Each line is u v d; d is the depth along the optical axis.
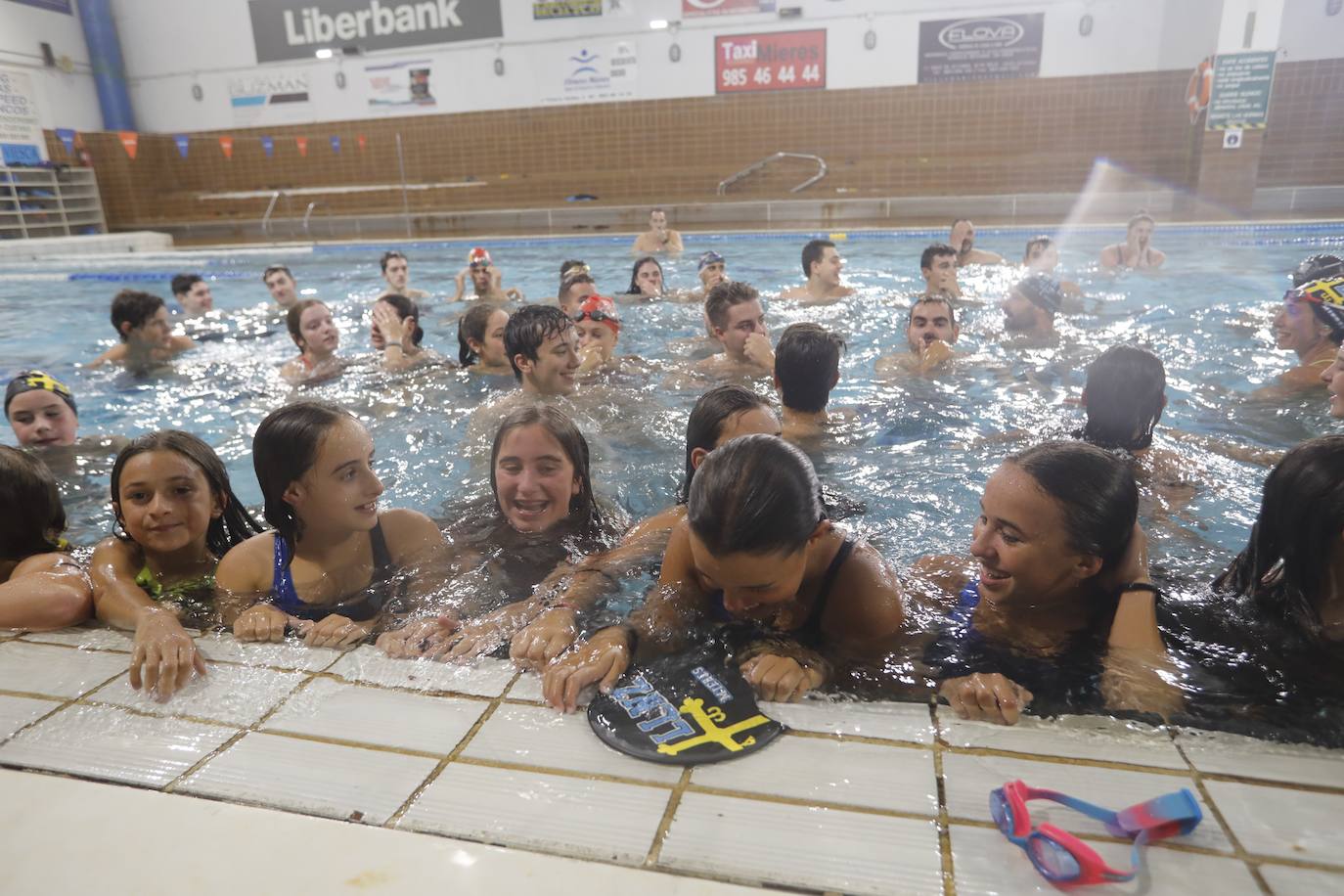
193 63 13.20
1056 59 10.81
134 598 1.78
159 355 4.73
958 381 3.62
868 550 1.71
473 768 1.22
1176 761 1.20
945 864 1.02
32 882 1.03
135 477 1.88
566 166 12.69
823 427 3.01
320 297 6.98
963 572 1.88
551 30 12.09
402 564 2.03
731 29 11.60
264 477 1.83
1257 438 2.81
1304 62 9.98
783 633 1.62
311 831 1.10
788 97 11.72
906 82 11.32
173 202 13.47
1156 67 10.55
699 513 1.41
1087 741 1.25
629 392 3.56
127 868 1.05
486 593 1.90
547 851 1.06
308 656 1.58
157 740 1.32
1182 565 1.94
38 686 1.50
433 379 3.98
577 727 1.32
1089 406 2.56
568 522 2.13
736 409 2.08
